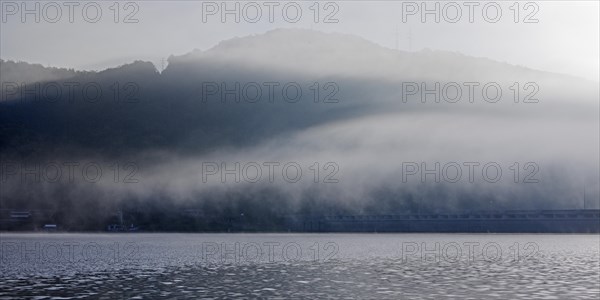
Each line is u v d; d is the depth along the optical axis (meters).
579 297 70.81
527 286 80.62
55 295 73.62
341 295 73.06
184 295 73.38
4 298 71.25
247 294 74.12
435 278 90.50
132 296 72.62
